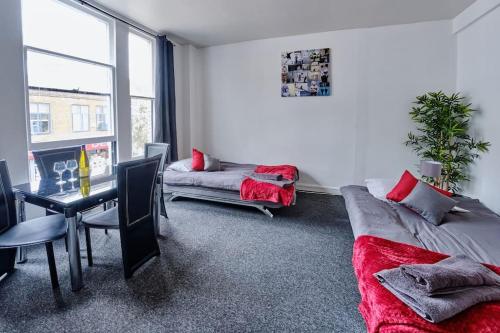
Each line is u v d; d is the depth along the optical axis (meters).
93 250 2.50
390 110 4.11
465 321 1.09
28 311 1.69
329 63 4.35
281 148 4.80
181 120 5.10
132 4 3.35
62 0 3.02
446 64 3.82
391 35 4.01
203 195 3.71
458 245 1.85
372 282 1.38
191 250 2.51
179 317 1.65
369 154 4.27
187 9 3.49
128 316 1.65
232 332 1.54
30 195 2.00
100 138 3.58
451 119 3.40
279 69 4.66
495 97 2.93
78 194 2.01
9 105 2.56
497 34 2.90
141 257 2.19
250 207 3.77
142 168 2.10
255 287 1.96
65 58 3.13
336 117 4.42
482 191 3.17
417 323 1.09
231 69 4.99
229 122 5.11
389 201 2.77
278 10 3.51
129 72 3.94
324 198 4.26
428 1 3.23
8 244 1.73
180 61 5.00
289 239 2.77
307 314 1.68
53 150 2.61
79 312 1.68
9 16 2.52
